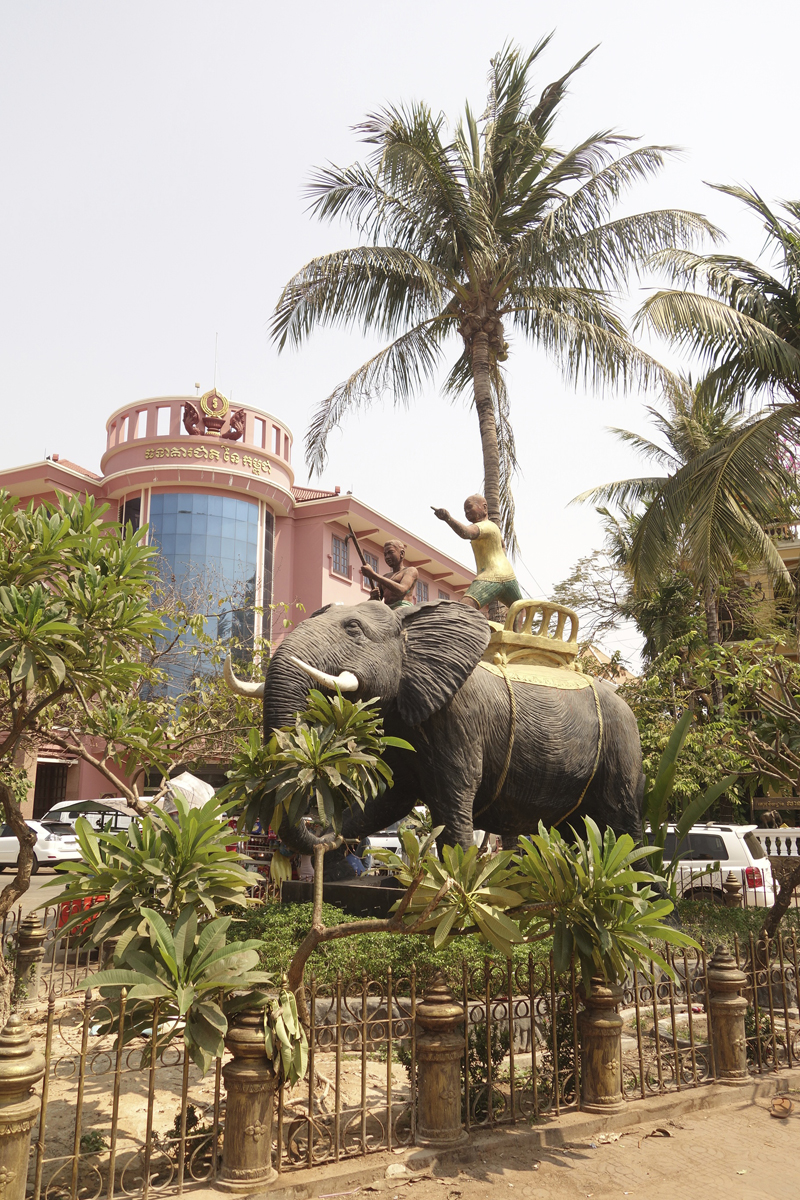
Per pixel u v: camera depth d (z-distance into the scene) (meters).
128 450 23.77
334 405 13.59
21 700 5.38
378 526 27.02
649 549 13.29
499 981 5.06
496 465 12.86
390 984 3.96
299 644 5.53
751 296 13.15
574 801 6.89
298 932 5.83
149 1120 3.30
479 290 13.08
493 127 13.77
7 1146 2.88
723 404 13.96
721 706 9.95
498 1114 4.21
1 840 18.98
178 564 22.48
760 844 13.12
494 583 7.16
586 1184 3.64
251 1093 3.43
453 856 4.00
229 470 23.36
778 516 14.25
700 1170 3.81
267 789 4.22
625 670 17.17
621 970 4.12
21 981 6.89
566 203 12.62
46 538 5.16
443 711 6.09
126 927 3.60
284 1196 3.37
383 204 12.55
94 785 22.28
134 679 6.40
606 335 12.49
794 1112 4.54
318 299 12.55
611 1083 4.34
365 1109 3.80
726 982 4.96
